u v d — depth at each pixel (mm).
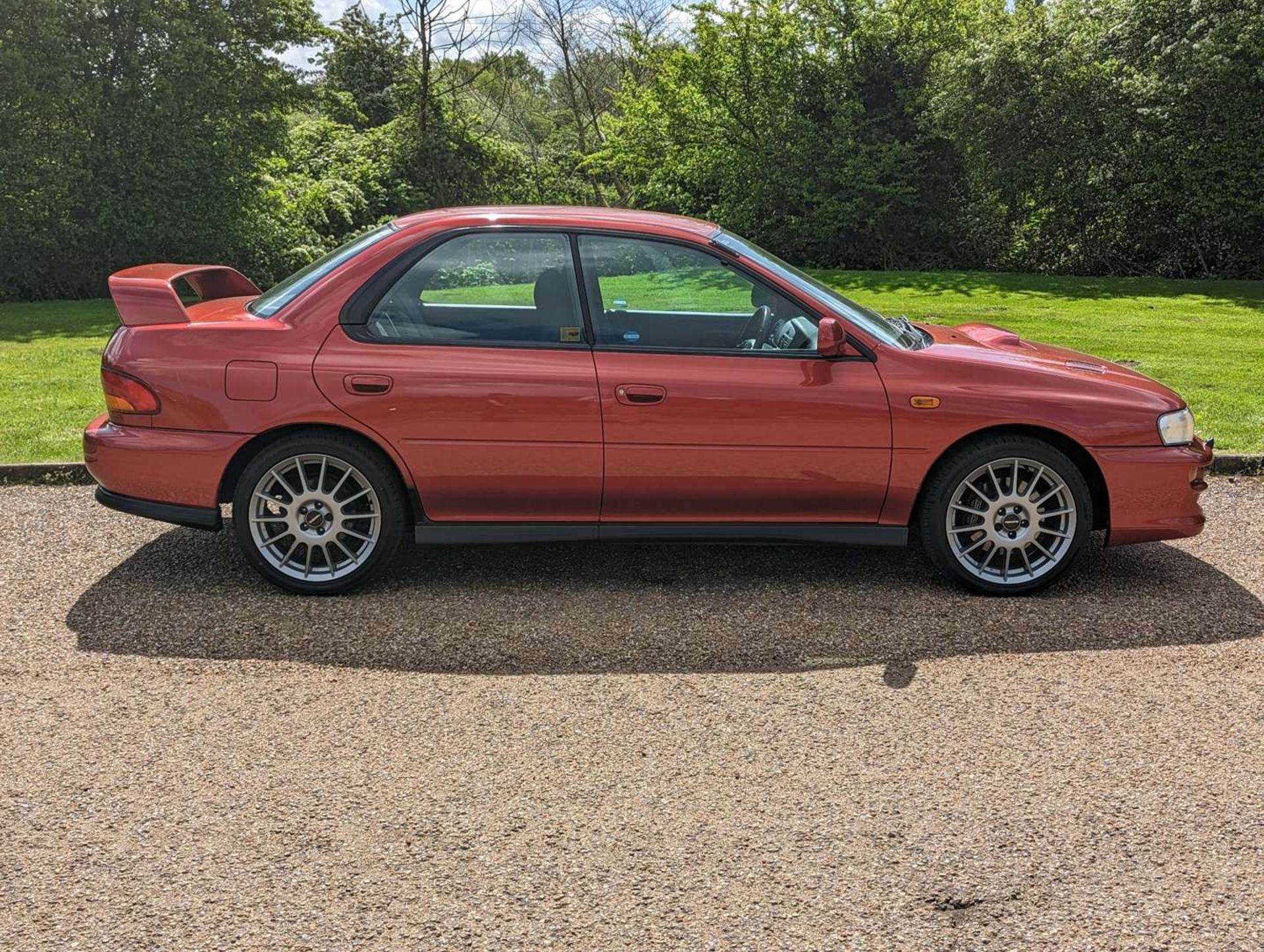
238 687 3805
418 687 3826
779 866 2814
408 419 4469
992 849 2896
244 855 2846
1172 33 21469
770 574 4996
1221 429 7633
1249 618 4523
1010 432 4684
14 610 4469
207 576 4867
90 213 19625
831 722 3602
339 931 2551
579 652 4109
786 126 24438
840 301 4844
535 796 3137
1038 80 21969
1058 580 4953
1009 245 23781
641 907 2645
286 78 21297
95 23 19062
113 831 2947
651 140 26250
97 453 4562
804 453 4559
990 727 3580
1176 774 3301
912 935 2551
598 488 4574
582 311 4574
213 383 4453
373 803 3096
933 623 4426
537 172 29250
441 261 4562
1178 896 2711
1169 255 22016
